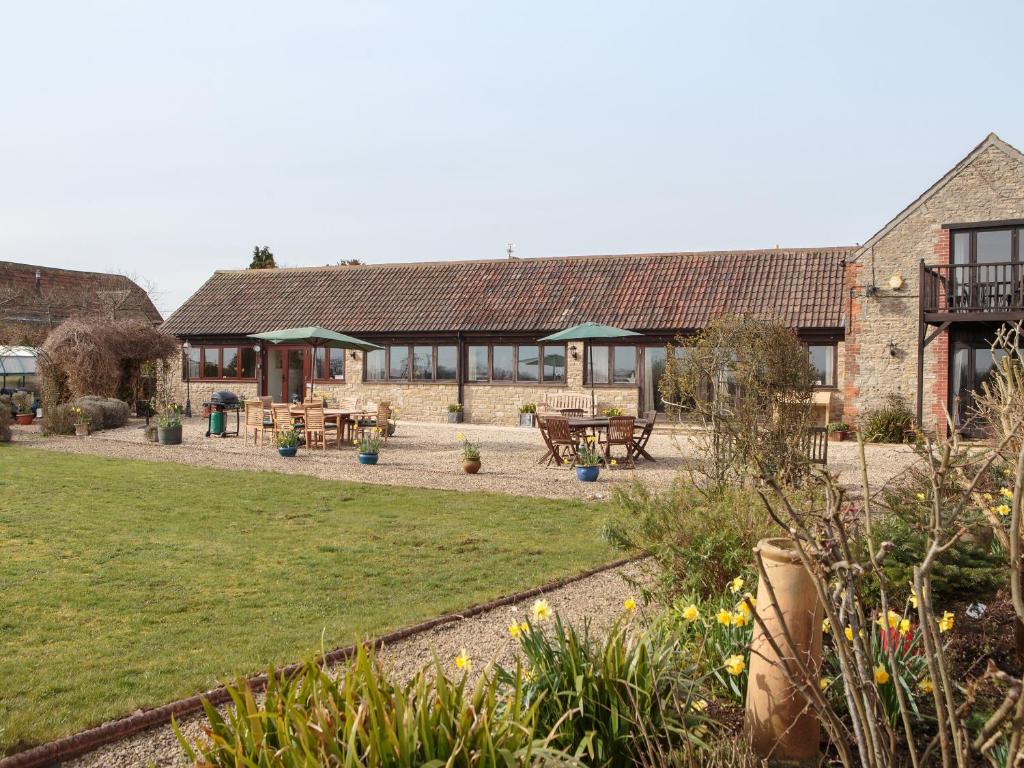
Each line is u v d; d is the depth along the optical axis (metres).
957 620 5.65
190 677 5.40
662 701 3.86
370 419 21.69
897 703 4.02
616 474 15.82
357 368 30.59
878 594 5.68
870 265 22.56
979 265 19.48
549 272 30.50
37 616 6.78
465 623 6.61
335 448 20.38
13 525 10.38
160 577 8.04
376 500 12.74
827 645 4.79
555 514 11.63
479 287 30.69
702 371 11.65
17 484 13.71
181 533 10.13
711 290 26.81
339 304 31.94
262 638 6.25
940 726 2.69
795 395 11.54
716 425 10.66
